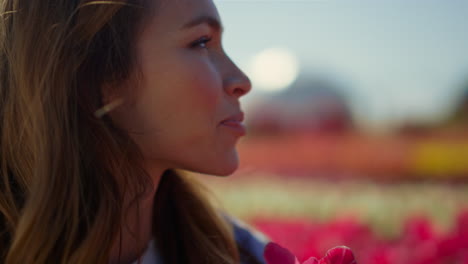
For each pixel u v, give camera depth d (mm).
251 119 14156
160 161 1008
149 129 941
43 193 893
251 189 6016
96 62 941
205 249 1141
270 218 3238
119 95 945
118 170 941
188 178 1236
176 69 920
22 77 938
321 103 14133
